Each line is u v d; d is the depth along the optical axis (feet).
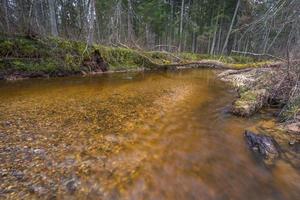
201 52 117.39
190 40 118.73
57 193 11.28
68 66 45.80
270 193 12.32
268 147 16.24
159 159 15.11
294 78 23.73
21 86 33.09
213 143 17.65
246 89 33.91
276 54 30.78
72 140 16.69
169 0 118.62
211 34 110.11
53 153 14.75
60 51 45.73
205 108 26.45
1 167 12.89
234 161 15.19
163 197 11.73
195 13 115.24
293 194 12.29
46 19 61.57
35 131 17.71
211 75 58.34
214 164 14.82
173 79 48.67
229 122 21.98
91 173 13.05
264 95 26.76
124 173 13.34
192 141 17.92
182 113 24.36
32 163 13.52
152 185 12.52
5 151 14.55
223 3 102.37
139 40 75.00
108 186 12.12
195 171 13.99
